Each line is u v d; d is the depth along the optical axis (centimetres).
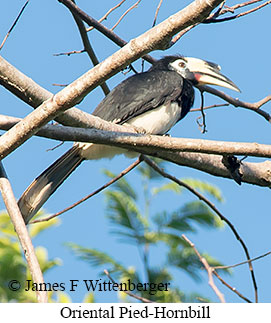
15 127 792
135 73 1282
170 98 1212
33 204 1020
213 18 1041
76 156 1113
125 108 1187
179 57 1305
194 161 1080
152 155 1058
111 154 1133
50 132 827
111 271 1362
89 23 1114
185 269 1425
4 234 1377
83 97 770
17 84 859
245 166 1113
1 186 832
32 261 754
